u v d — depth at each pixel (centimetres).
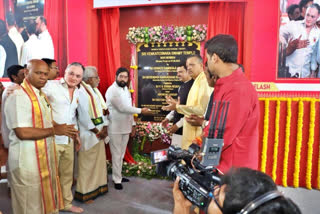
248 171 60
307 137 314
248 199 54
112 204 270
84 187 270
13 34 408
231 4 325
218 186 73
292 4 304
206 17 353
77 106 258
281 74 315
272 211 50
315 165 316
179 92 276
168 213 253
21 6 399
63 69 386
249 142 127
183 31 354
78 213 250
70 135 200
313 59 305
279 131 320
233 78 127
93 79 294
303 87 311
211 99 164
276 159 321
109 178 346
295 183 319
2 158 252
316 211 260
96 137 269
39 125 190
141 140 391
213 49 130
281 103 315
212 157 99
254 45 317
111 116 308
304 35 305
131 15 376
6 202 277
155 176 345
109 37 372
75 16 370
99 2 356
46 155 196
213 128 107
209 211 67
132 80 382
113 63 374
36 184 189
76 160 326
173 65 369
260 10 312
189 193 84
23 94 184
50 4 383
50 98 231
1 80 421
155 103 381
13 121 179
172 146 108
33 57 401
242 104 120
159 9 366
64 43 381
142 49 377
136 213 252
